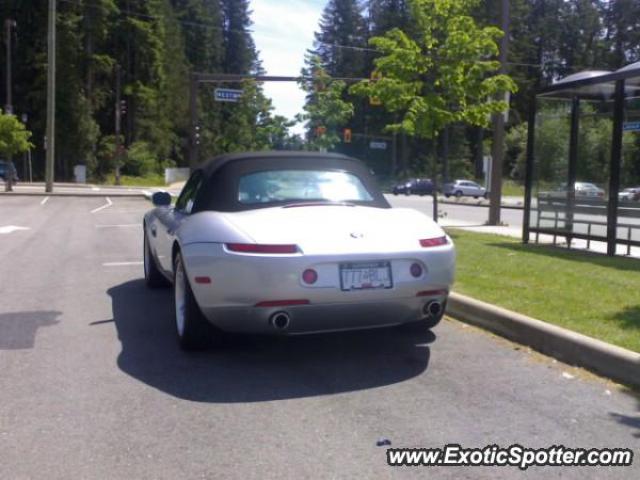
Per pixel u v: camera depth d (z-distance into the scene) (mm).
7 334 6230
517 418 4121
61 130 58469
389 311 5043
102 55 61969
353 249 4840
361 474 3400
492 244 12688
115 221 19844
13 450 3699
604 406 4320
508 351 5566
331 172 6082
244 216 5234
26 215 22141
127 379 4914
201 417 4168
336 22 80688
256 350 5668
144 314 7102
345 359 5387
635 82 11039
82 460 3570
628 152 11883
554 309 6402
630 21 78062
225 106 86250
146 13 66812
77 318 6914
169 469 3461
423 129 15336
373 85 15703
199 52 88188
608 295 7156
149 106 68875
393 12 74625
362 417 4152
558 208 12414
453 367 5145
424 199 48531
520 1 74750
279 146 29484
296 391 4641
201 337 5441
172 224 6344
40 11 58188
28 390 4672
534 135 12914
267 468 3467
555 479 3357
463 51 14805
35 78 59094
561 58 82125
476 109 15320
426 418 4129
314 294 4723
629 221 10852
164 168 71938
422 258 5043
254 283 4691
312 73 28125
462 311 6648
